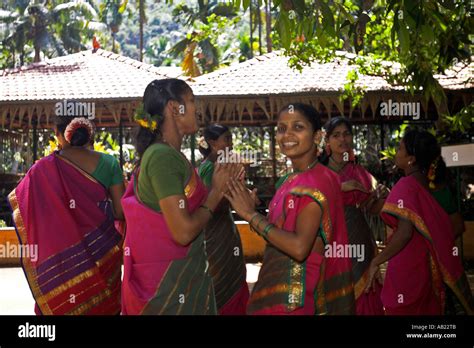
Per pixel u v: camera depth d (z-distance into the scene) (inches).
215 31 467.5
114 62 601.6
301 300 120.9
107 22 1914.4
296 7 191.0
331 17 192.7
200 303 123.7
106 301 171.8
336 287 125.9
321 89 496.7
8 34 1582.2
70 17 1553.9
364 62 429.1
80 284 167.6
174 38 2586.1
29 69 583.2
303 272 121.6
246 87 511.8
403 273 164.2
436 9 199.3
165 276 120.4
